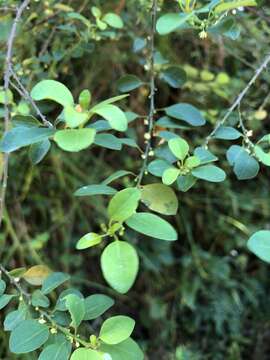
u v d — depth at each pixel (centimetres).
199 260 80
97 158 74
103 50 63
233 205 78
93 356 27
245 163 33
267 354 82
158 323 80
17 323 32
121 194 27
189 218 82
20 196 71
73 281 75
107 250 25
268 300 83
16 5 49
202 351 80
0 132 53
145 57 58
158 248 79
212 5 30
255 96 63
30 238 73
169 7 50
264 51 55
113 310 80
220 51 62
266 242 26
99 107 26
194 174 30
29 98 33
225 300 80
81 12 56
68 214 73
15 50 53
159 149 37
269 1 54
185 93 68
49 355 29
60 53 52
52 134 27
